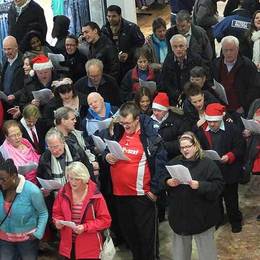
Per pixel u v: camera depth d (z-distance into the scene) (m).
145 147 7.02
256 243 7.91
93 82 9.05
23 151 7.66
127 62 10.96
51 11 14.35
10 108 9.66
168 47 10.52
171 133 7.89
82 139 7.61
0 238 6.80
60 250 6.77
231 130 7.71
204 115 7.77
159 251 7.95
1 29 13.87
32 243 6.83
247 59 9.08
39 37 10.73
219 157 7.43
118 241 8.17
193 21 11.59
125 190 7.15
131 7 14.09
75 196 6.57
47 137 7.03
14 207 6.58
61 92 8.32
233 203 8.08
